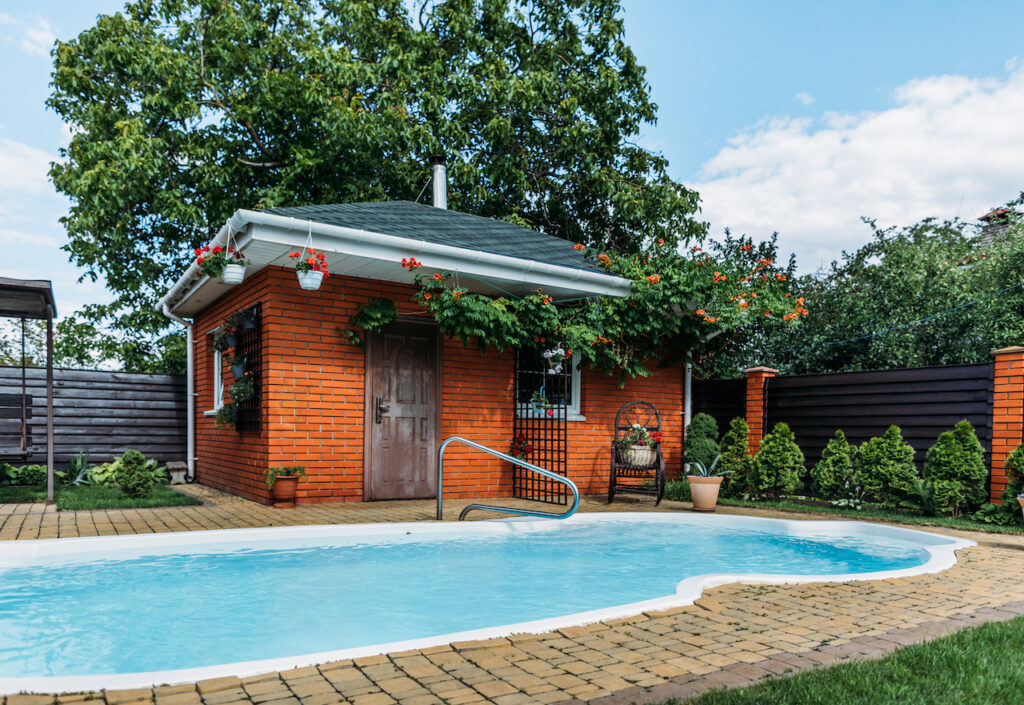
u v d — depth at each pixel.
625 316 9.31
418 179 15.40
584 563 5.57
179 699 2.31
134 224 15.73
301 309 7.82
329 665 2.68
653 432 9.38
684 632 3.18
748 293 9.88
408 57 15.43
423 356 8.68
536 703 2.29
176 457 11.52
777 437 9.00
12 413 10.27
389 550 5.83
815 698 2.29
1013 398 7.42
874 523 6.87
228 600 4.21
